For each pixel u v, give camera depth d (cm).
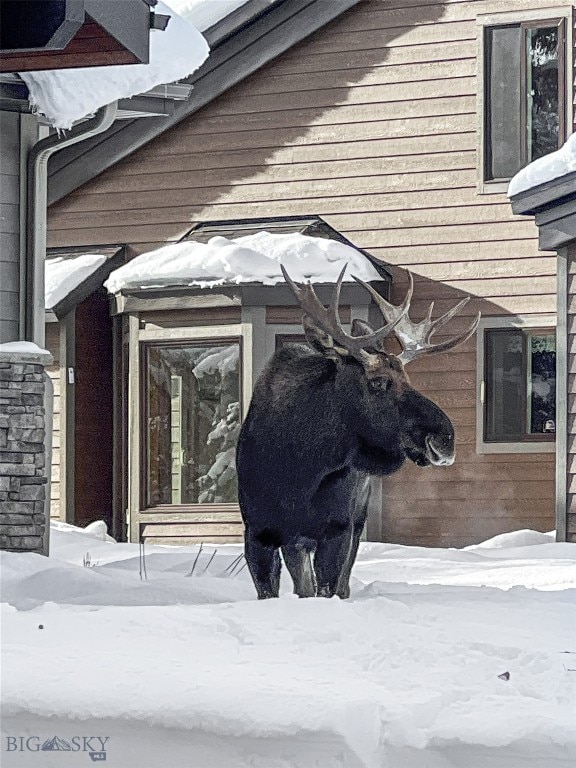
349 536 1377
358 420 1349
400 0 2916
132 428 2870
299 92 2972
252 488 1366
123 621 1094
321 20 2944
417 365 2842
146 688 849
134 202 3044
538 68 2870
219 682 874
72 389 2923
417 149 2892
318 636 1060
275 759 805
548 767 788
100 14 1554
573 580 1814
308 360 1382
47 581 1458
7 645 980
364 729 805
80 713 829
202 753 814
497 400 2820
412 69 2906
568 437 2450
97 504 2972
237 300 2769
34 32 1530
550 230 2397
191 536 2825
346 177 2933
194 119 3027
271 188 2978
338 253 2780
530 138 2862
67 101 1716
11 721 837
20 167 1834
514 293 2809
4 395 1769
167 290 2814
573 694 895
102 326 3005
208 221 3009
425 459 1358
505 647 1020
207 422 2845
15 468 1767
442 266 2858
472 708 852
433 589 1556
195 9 2941
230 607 1173
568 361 2444
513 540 2653
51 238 3075
